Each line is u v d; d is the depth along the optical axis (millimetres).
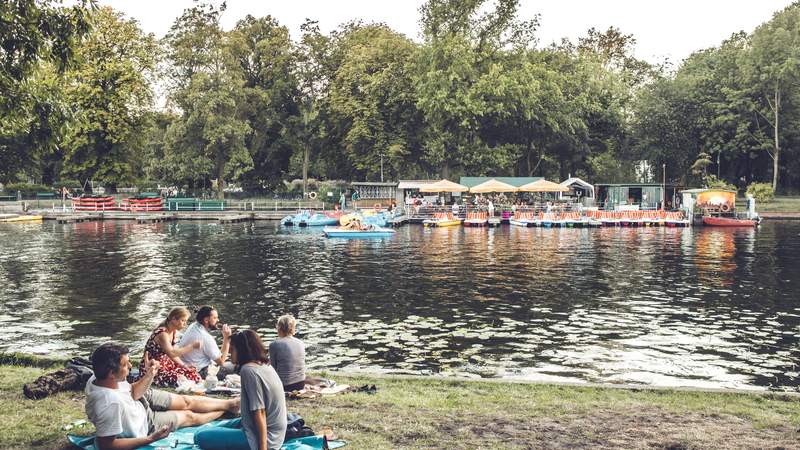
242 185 97562
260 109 88500
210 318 12586
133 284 28953
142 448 8242
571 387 12031
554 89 80875
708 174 94000
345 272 32656
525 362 16578
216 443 8078
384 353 17453
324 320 21562
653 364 16391
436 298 25391
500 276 31047
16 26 13172
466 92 78312
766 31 88312
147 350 11664
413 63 80938
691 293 26297
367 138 81562
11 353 13938
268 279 30422
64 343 18656
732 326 20516
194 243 47781
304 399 11008
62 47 13859
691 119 93188
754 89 87000
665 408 10625
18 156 53656
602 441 9039
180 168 83312
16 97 13547
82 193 86938
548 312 22703
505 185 69000
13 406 10297
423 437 9156
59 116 14117
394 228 62625
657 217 64562
